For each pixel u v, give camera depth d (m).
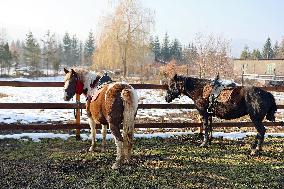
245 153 7.74
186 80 8.35
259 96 7.33
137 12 36.66
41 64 67.31
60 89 25.16
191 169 6.50
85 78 7.01
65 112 13.23
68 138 8.71
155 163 6.80
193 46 39.94
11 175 6.05
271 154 7.69
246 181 5.93
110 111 6.11
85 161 6.85
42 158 7.04
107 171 6.27
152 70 38.03
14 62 67.50
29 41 57.09
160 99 18.69
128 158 6.55
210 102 7.91
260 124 7.50
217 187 5.62
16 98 18.62
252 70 50.84
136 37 36.75
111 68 37.88
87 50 85.00
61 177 5.96
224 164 6.88
